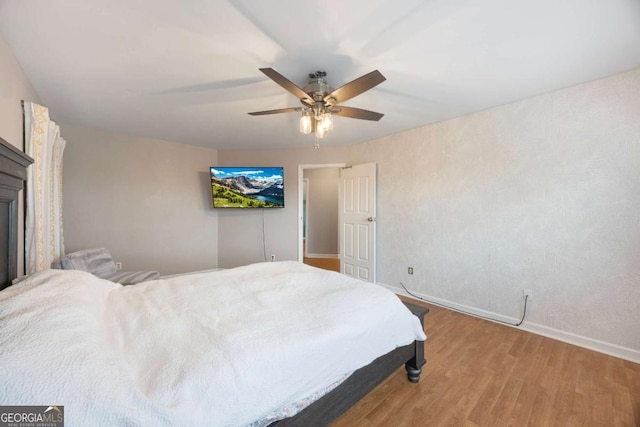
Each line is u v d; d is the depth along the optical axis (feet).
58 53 5.96
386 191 13.01
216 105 9.00
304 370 3.62
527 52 5.98
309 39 5.44
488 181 9.48
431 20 4.90
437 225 11.03
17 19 4.84
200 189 15.21
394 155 12.61
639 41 5.56
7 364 2.15
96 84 7.46
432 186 11.16
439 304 11.01
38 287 3.56
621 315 7.03
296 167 15.62
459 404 5.34
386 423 4.89
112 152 12.18
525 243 8.68
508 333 8.43
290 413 3.59
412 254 11.98
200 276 6.98
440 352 7.28
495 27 5.11
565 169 7.86
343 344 4.16
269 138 13.42
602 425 4.80
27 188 6.54
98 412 2.24
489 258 9.53
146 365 3.06
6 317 2.70
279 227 15.79
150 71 6.74
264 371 3.26
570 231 7.82
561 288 7.99
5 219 4.38
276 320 4.36
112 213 12.23
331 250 22.07
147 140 13.21
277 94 8.12
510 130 8.91
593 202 7.43
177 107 9.19
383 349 4.91
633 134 6.82
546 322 8.27
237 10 4.63
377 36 5.36
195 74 6.89
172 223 14.16
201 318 4.31
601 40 5.54
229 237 15.97
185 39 5.45
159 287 5.87
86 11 4.65
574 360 6.88
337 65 6.43
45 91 7.86
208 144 14.70
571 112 7.72
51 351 2.43
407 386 5.89
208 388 2.84
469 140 9.96
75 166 11.27
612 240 7.16
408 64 6.43
